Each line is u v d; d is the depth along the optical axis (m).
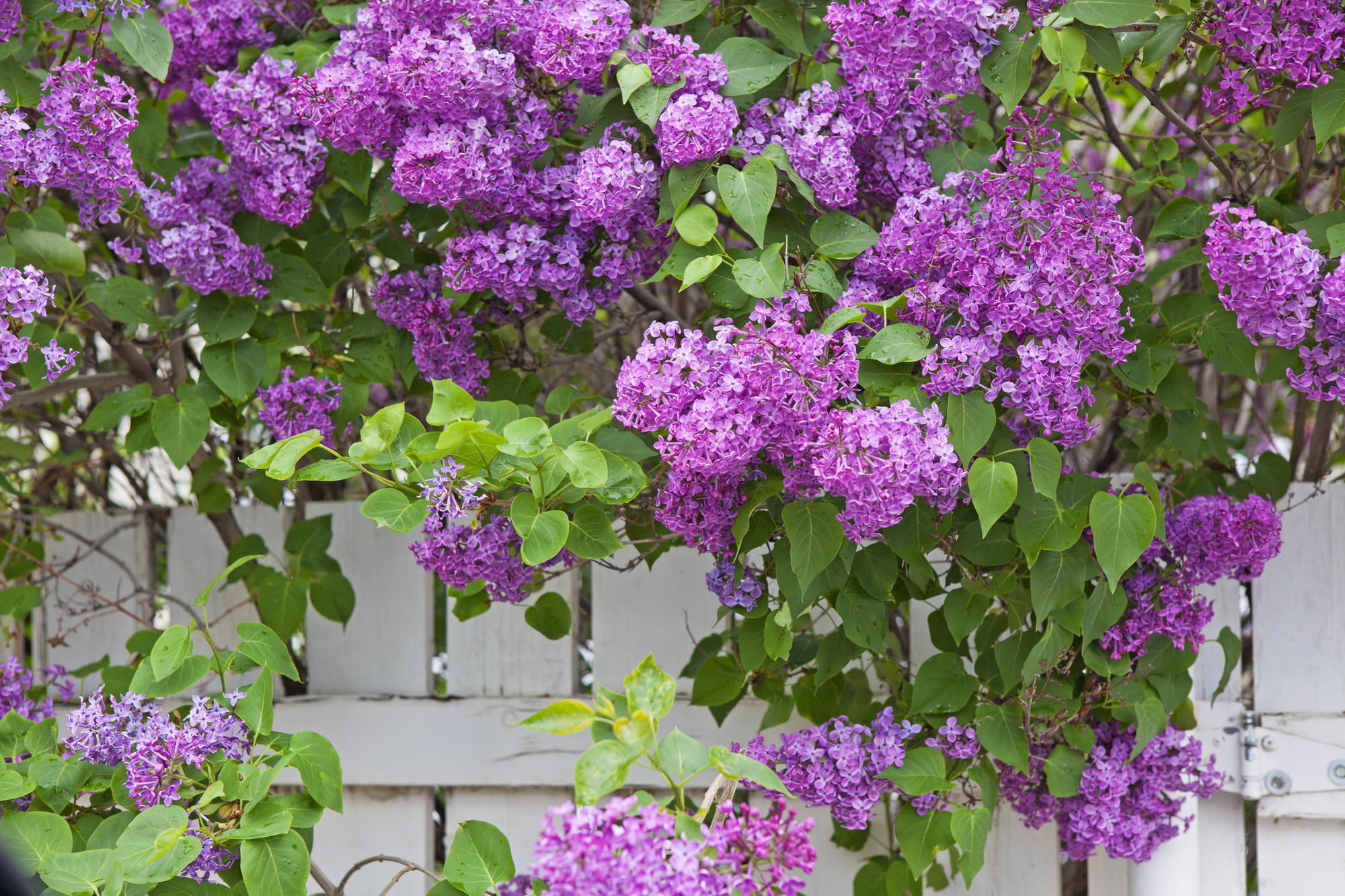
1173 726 2.08
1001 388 1.65
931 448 1.54
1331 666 2.29
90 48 2.18
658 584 2.43
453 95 1.77
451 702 2.44
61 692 2.60
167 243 2.04
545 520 1.63
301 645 2.81
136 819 1.61
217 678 2.58
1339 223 1.79
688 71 1.76
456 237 1.92
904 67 1.75
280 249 2.34
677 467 1.56
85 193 2.01
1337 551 2.30
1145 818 2.09
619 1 1.82
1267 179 2.50
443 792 2.68
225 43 2.31
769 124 1.86
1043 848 2.35
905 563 1.94
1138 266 1.63
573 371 3.07
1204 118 2.72
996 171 1.85
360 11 1.94
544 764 2.41
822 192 1.80
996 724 1.93
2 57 1.97
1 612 2.47
